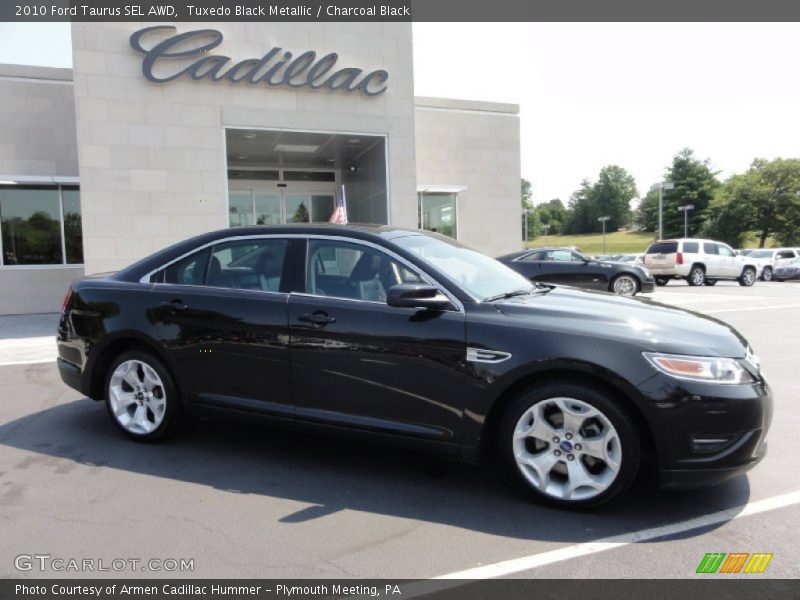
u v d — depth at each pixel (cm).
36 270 1359
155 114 1167
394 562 271
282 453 417
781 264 2869
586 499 315
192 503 335
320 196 1761
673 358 303
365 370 358
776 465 386
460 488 355
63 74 1364
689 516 314
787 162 6794
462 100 1769
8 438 450
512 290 386
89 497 343
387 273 372
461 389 335
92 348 443
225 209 1220
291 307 380
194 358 409
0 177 1286
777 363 714
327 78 1281
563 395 317
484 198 1816
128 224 1158
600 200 12988
